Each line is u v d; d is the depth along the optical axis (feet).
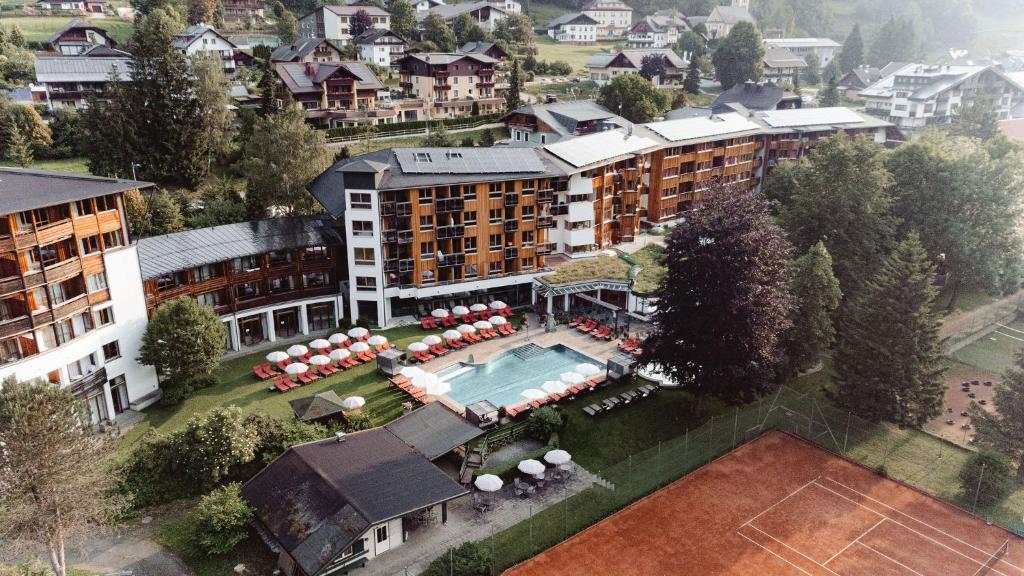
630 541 154.51
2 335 164.66
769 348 191.21
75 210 180.45
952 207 275.80
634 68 613.93
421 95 498.69
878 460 186.19
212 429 165.78
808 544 153.99
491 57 550.77
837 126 417.28
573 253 303.07
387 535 148.05
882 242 265.34
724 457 188.34
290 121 295.89
